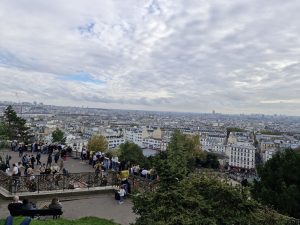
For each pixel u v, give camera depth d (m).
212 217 11.90
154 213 11.80
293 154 27.05
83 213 19.56
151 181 22.33
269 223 12.89
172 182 12.39
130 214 19.69
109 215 19.38
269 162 28.22
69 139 179.62
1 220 13.30
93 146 90.38
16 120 78.62
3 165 27.27
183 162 12.92
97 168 26.45
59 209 16.78
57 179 22.92
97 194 23.39
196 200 11.90
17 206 16.34
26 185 21.66
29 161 31.53
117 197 22.44
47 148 39.53
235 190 12.45
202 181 12.80
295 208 22.31
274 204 23.05
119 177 24.42
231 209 12.23
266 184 26.08
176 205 11.88
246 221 12.12
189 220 11.29
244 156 176.00
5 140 44.19
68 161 34.81
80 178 23.92
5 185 21.80
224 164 175.00
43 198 21.48
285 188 23.69
